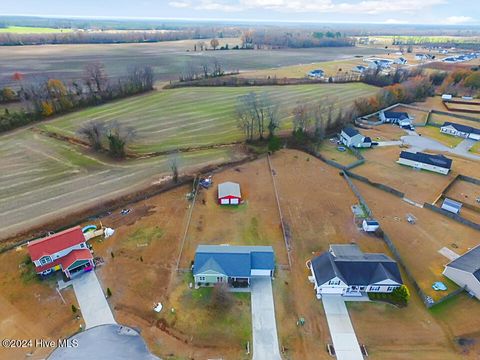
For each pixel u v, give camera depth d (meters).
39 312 35.69
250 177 63.66
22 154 69.81
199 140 78.88
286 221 51.22
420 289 38.94
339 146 78.38
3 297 37.28
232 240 46.97
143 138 79.00
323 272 39.06
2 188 57.59
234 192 55.44
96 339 33.06
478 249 43.16
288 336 34.06
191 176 62.19
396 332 34.66
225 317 35.75
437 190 60.50
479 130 84.25
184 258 43.41
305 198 57.31
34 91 96.31
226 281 39.69
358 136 76.88
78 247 41.62
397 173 66.31
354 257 41.31
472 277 38.19
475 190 61.03
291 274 41.62
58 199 54.72
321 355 32.34
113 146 69.00
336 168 68.38
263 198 57.03
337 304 37.75
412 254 45.03
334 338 33.94
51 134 79.31
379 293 38.81
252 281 40.38
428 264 43.41
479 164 70.81
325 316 36.31
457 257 44.53
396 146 79.56
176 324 34.84
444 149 78.38
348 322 35.69
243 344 33.16
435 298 38.34
